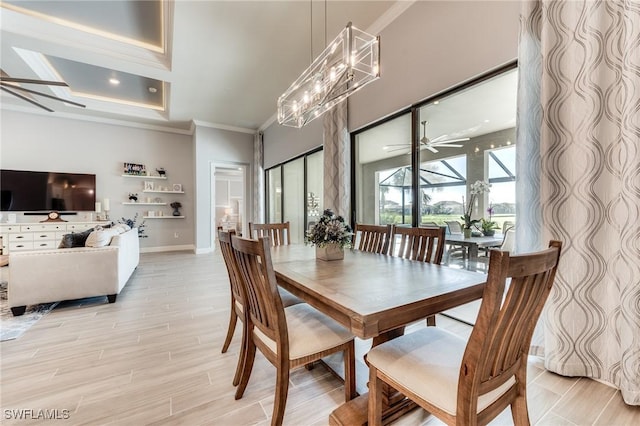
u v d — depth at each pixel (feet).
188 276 13.99
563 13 5.41
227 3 8.81
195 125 21.12
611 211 5.03
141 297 10.73
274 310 3.99
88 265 9.57
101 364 6.10
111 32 11.23
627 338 4.72
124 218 20.94
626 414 4.48
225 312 9.22
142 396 5.06
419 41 8.98
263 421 4.47
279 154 20.17
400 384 3.46
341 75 7.03
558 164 5.50
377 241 7.80
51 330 7.79
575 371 5.39
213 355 6.51
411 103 9.31
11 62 12.17
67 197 18.65
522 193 6.08
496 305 2.55
